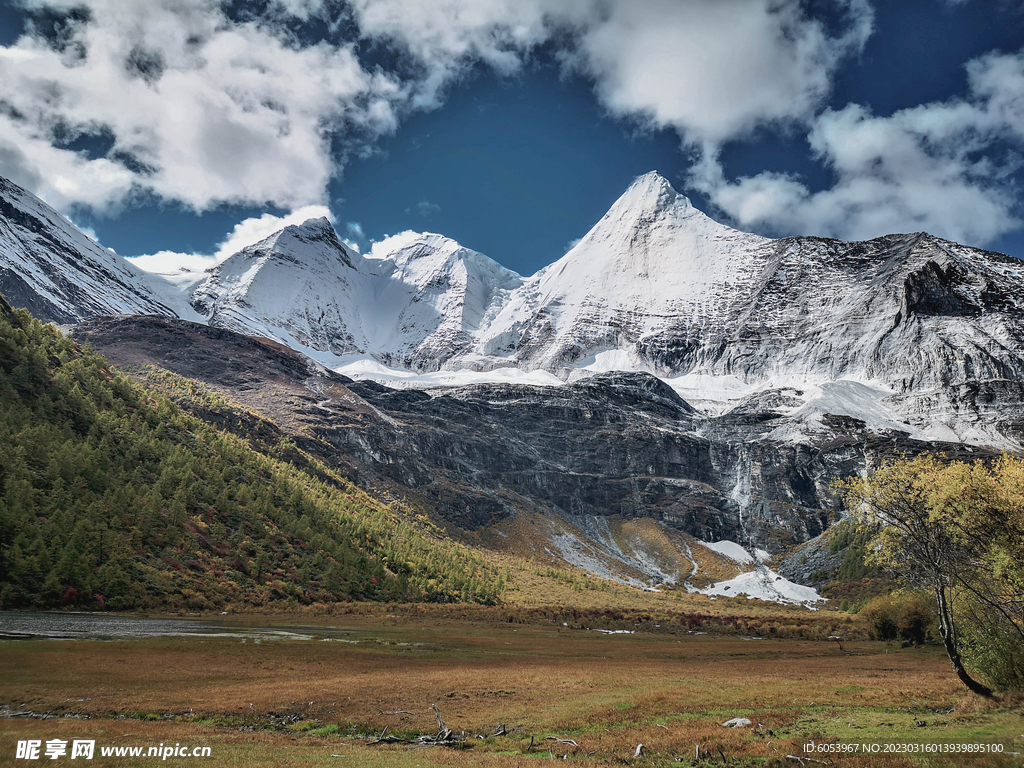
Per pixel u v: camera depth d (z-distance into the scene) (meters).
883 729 32.62
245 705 41.09
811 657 91.75
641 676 59.06
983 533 41.06
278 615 105.50
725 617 154.62
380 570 144.12
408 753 30.55
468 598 151.38
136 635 68.12
